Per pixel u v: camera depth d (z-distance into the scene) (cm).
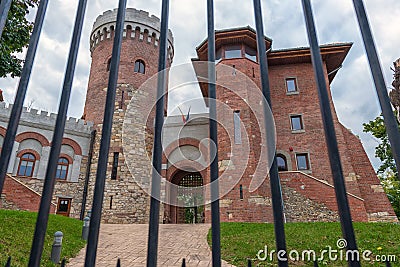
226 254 691
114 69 216
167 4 249
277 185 181
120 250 771
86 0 244
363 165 1652
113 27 2225
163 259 685
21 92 201
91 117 2025
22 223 796
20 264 525
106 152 190
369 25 204
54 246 609
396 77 988
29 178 1677
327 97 188
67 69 211
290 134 1788
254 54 1869
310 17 217
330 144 177
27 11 948
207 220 1531
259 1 238
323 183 1451
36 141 1778
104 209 1656
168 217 1741
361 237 724
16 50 978
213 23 243
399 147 165
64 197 1745
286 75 1962
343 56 1877
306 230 845
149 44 2227
